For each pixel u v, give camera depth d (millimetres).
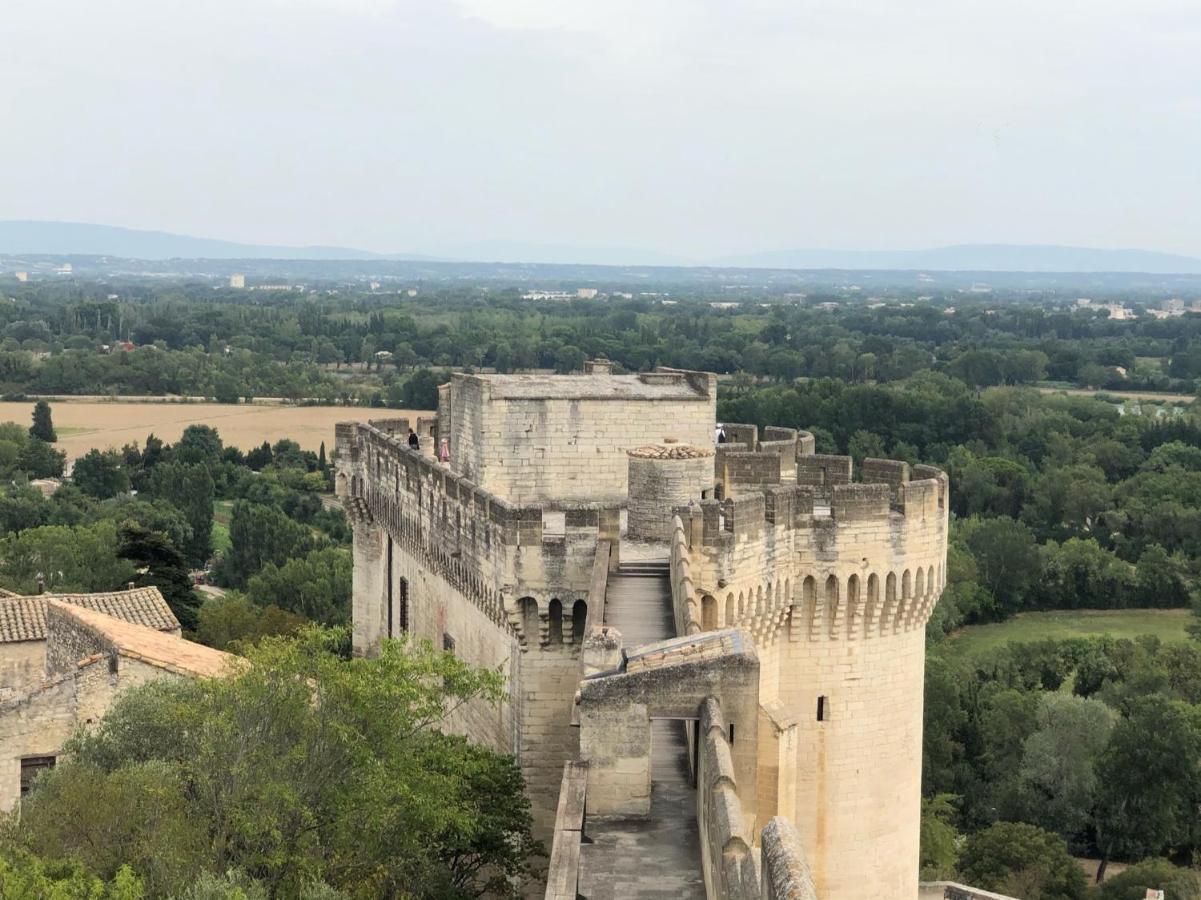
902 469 81938
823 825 73312
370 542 106562
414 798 59250
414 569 92938
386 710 63250
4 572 168625
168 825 57281
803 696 72438
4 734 81125
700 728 43469
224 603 157750
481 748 69062
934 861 126375
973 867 130750
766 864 28438
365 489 106812
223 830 58781
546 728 72500
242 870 55031
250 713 61656
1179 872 130000
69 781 61219
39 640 103688
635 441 86125
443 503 84125
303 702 62406
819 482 85000
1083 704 153625
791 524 70688
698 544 64438
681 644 47844
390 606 101000
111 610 109750
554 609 71875
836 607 71875
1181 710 149250
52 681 82625
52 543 171250
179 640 94625
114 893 51250
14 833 59281
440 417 104562
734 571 65500
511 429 85125
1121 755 144250
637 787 44969
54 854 57188
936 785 152250
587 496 85938
